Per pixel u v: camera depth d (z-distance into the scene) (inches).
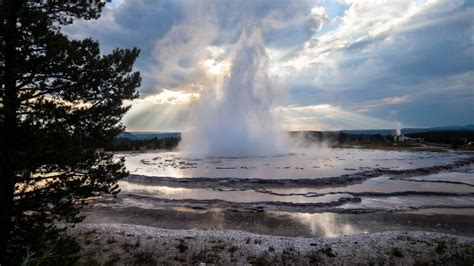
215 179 1459.2
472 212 922.1
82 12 395.5
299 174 1651.1
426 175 1648.6
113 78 410.0
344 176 1496.1
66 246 330.0
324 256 560.4
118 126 421.1
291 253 572.1
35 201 330.0
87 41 388.5
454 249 567.2
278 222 835.4
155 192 1277.1
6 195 315.0
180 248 586.6
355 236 666.8
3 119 315.6
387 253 560.4
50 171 344.8
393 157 2603.3
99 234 647.1
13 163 299.9
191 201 1056.2
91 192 378.0
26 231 320.2
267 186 1360.7
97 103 411.2
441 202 1042.1
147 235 652.7
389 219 854.5
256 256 560.1
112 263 511.8
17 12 324.8
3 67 327.3
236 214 912.3
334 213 920.9
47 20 352.5
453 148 3555.6
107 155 402.3
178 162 2337.6
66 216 353.7
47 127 349.7
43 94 367.9
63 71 359.9
